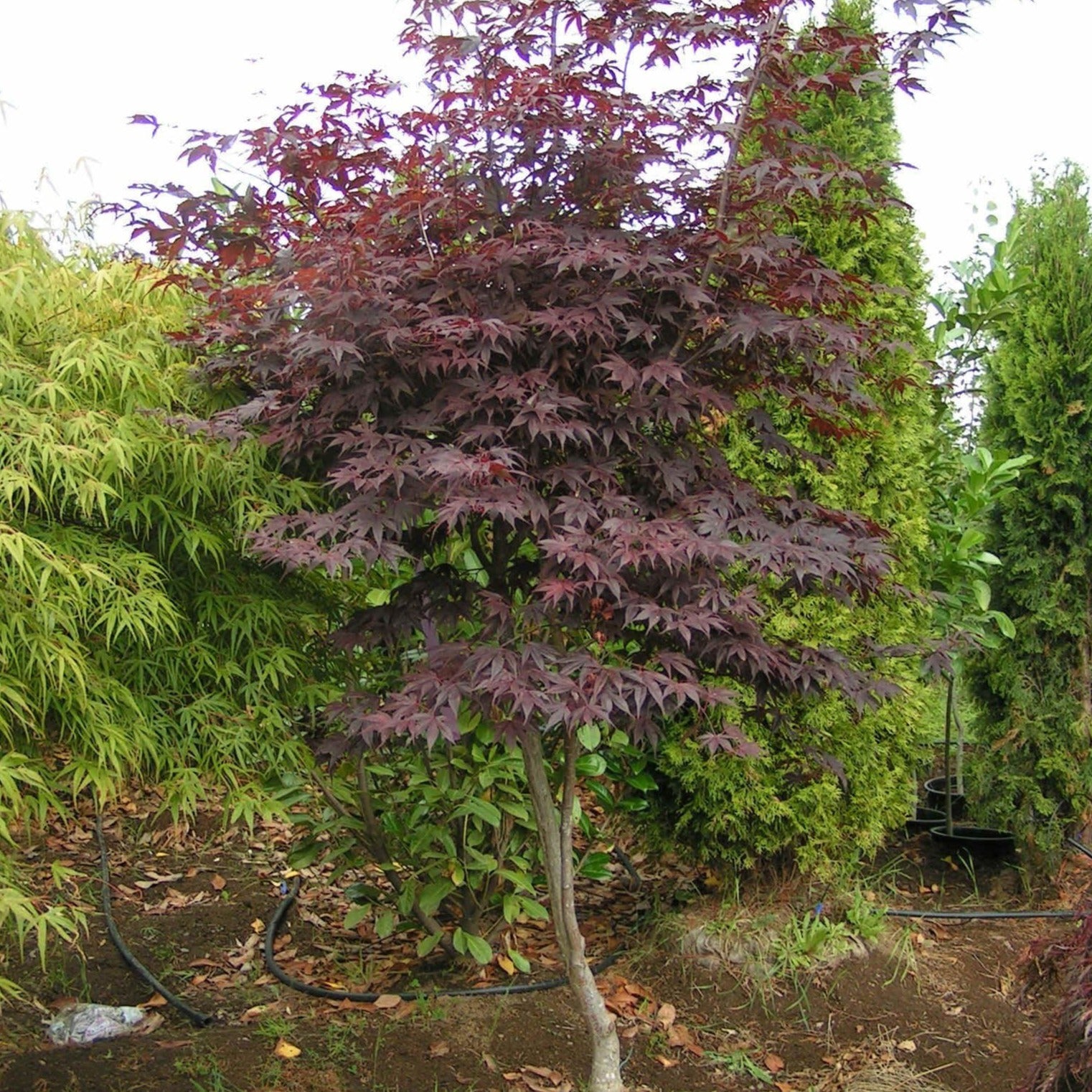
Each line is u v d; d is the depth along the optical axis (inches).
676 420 100.9
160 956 147.3
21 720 87.7
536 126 101.0
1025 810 182.9
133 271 119.7
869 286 105.9
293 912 165.2
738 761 149.7
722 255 100.6
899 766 166.1
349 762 138.9
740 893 159.2
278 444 110.3
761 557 91.7
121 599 95.1
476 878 136.6
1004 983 144.9
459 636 123.8
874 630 159.0
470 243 107.3
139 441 100.1
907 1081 119.4
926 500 174.4
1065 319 179.3
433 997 131.3
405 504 96.6
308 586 124.0
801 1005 133.9
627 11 104.7
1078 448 179.3
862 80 104.7
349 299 93.4
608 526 89.6
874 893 168.7
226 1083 107.9
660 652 100.2
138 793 112.3
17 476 88.2
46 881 164.1
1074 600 181.9
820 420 119.1
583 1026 128.1
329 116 110.2
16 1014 126.4
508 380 94.7
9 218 106.4
